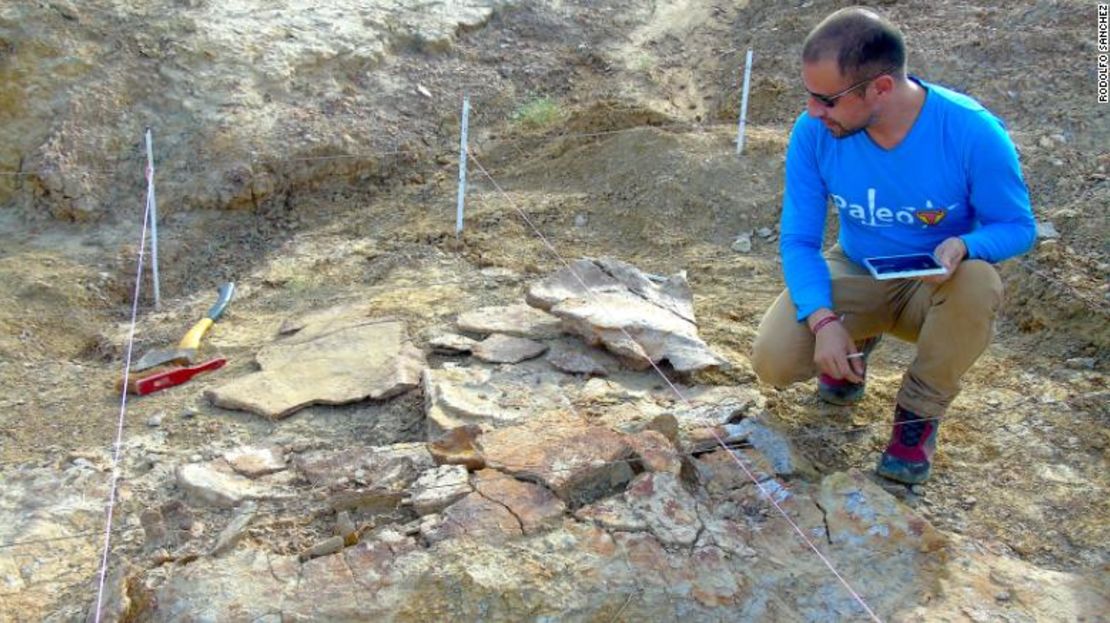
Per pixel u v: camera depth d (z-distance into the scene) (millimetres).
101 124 5816
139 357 4496
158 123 5906
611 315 4195
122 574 2967
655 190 5590
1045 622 2867
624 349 4020
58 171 5559
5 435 3873
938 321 3195
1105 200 4949
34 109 5805
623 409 3740
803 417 3822
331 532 3174
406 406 3908
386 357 4168
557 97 6820
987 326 3154
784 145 5770
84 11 6250
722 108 6543
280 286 5047
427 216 5668
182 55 6168
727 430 3594
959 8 6945
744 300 4773
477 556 2973
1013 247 3121
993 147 3047
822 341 3217
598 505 3180
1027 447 3619
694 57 7254
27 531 3281
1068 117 5699
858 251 3488
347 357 4199
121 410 3959
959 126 3059
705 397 3875
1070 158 5363
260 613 2824
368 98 6410
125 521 3328
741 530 3121
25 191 5605
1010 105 5926
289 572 2955
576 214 5602
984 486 3449
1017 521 3291
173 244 5398
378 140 6145
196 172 5711
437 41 6887
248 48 6324
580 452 3369
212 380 4203
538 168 6098
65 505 3406
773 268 5078
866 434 3729
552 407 3764
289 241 5523
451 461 3379
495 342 4246
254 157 5758
